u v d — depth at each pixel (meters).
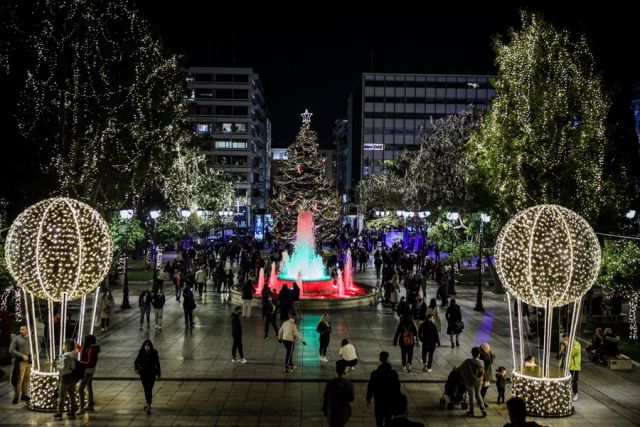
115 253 39.28
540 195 25.78
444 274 35.62
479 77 136.75
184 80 40.69
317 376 18.83
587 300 29.80
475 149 29.53
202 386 17.78
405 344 19.45
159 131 36.06
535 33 26.42
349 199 147.38
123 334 25.23
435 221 53.62
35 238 15.35
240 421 14.73
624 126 28.81
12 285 24.08
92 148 32.03
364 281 45.34
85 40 31.66
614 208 25.36
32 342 16.30
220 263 39.91
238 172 126.44
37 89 30.05
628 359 20.33
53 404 15.39
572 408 15.80
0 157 27.31
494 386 18.33
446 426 14.66
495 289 39.53
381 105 136.50
